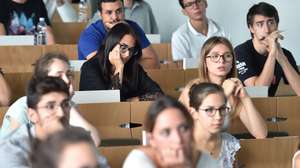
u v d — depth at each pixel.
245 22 15.08
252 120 7.96
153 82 9.28
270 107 8.58
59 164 3.57
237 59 10.30
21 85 9.39
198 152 5.87
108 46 8.96
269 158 7.23
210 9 15.53
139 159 4.82
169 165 4.59
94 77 8.98
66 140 3.62
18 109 7.01
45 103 5.66
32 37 11.41
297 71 10.65
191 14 12.19
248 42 10.41
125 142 7.93
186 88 7.49
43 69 7.04
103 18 10.81
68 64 7.13
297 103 8.62
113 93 8.30
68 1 15.31
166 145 4.57
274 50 10.04
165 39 16.25
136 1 13.91
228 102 7.73
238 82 8.03
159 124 4.57
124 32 8.97
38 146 3.66
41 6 12.83
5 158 5.58
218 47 8.49
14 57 10.87
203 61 8.59
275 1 14.69
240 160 7.16
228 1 15.28
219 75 8.50
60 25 13.38
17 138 5.73
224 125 7.08
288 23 14.55
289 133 8.58
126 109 8.09
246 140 7.15
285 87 10.45
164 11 16.27
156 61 11.16
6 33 12.51
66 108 5.74
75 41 13.45
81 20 15.27
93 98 8.24
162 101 4.63
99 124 8.04
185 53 12.10
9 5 12.59
